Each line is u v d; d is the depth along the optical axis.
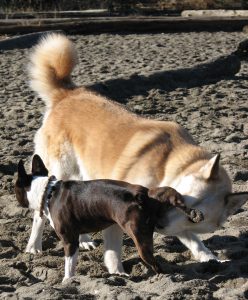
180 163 6.65
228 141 11.48
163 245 7.45
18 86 16.56
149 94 15.45
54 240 7.85
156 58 20.11
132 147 7.01
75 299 5.66
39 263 6.91
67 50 8.42
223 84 16.55
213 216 6.39
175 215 6.31
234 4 34.12
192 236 6.96
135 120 7.36
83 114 7.65
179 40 24.08
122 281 6.23
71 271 6.52
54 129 7.78
